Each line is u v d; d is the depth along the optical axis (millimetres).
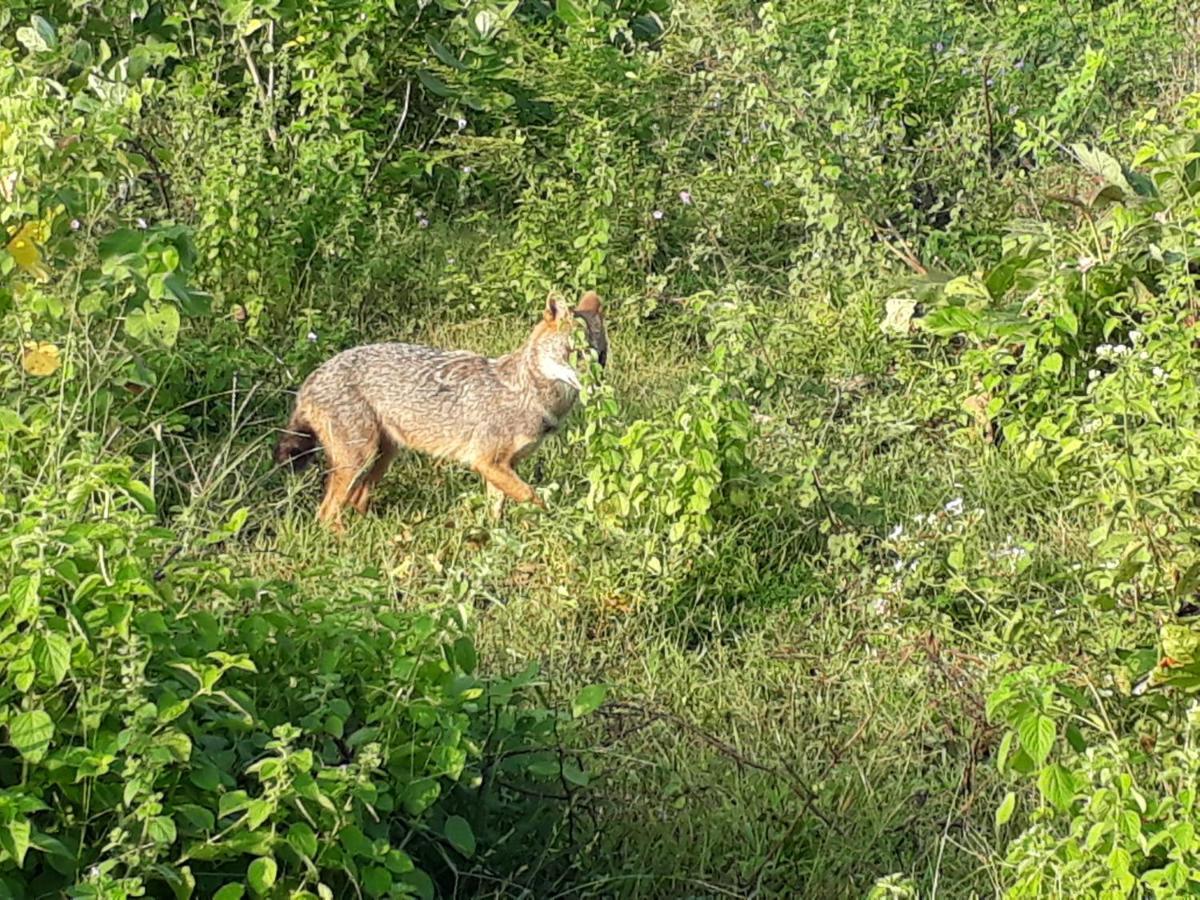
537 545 8547
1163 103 14281
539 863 5855
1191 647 5859
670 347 11641
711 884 6008
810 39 14648
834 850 6297
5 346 7512
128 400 8516
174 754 4754
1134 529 6570
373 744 5000
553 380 9125
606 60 13680
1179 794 5145
